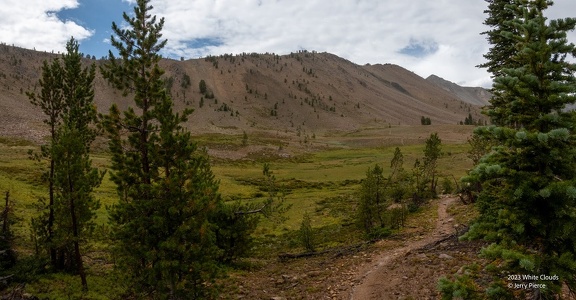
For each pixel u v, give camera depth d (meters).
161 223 13.38
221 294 17.77
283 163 131.62
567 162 7.03
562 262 6.61
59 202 18.58
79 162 19.00
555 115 6.91
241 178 88.12
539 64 7.35
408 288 14.52
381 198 34.56
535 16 7.90
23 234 27.48
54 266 20.98
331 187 79.81
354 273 18.38
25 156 75.06
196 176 14.96
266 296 16.98
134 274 15.34
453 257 17.28
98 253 26.48
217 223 24.12
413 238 24.83
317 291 16.61
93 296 17.66
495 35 19.94
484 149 30.67
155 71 15.23
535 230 7.22
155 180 14.85
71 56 21.70
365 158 136.00
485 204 14.13
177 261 13.18
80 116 21.69
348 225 40.06
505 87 7.54
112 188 56.47
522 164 7.26
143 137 15.20
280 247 33.47
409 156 124.25
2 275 17.75
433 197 46.78
